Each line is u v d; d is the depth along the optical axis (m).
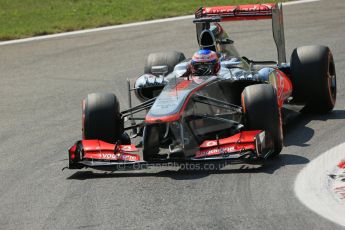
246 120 33.28
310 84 39.66
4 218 29.11
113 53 66.75
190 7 85.44
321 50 40.03
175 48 66.25
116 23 80.31
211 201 28.66
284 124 39.34
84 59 65.38
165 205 28.70
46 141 41.25
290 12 78.88
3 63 66.50
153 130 32.06
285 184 29.81
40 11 90.31
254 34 69.75
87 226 27.27
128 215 28.02
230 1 86.81
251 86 33.75
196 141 32.84
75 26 79.94
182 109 32.28
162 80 36.62
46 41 74.06
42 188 32.50
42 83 58.00
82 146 33.50
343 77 49.91
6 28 81.81
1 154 39.34
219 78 35.47
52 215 28.83
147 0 91.88
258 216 26.72
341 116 40.31
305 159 32.97
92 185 32.06
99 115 34.78
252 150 31.03
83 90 54.47
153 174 32.81
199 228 26.11
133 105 48.50
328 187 29.16
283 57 42.28
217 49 38.22
